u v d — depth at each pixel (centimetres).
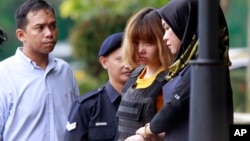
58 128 895
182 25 709
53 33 891
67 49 3284
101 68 2180
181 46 709
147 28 761
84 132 857
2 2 3666
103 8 2148
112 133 850
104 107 858
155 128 709
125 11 2117
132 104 767
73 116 862
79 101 863
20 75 891
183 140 703
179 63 709
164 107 702
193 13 703
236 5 3628
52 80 902
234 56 2364
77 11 2264
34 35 884
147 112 757
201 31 565
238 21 3638
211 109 566
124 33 801
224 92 571
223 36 691
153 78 765
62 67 916
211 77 564
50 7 896
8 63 894
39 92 890
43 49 886
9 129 878
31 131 882
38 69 896
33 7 888
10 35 3400
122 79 859
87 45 2170
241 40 3625
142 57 768
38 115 886
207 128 567
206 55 564
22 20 892
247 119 1639
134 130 764
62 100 904
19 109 881
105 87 869
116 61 861
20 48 909
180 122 705
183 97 695
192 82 570
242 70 2492
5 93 880
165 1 2128
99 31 2142
